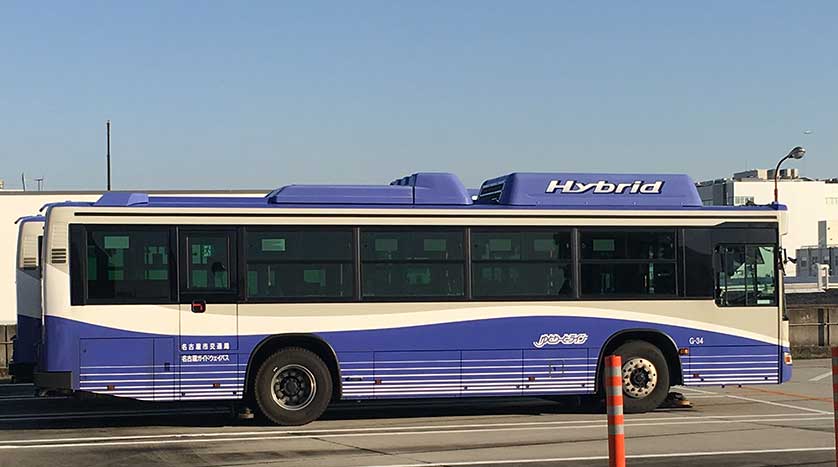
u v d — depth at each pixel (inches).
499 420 578.6
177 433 525.0
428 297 567.5
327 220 559.5
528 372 576.4
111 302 532.1
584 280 588.4
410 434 516.4
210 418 593.3
